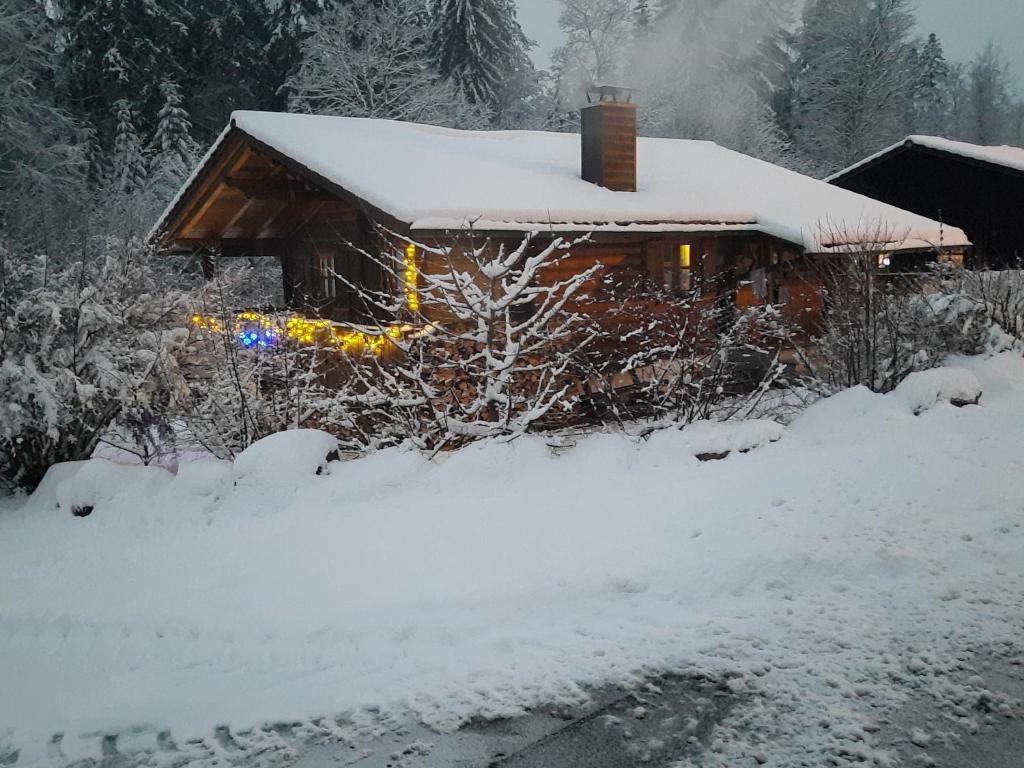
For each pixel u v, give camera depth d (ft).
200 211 47.50
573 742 11.20
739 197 51.98
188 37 104.42
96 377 25.90
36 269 26.99
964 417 25.95
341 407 26.27
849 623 14.12
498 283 36.24
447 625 14.33
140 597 16.11
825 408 27.68
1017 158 80.74
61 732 11.90
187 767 11.01
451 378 26.48
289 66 106.93
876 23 124.98
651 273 45.14
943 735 11.03
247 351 29.48
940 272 37.45
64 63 98.43
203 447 29.71
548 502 19.65
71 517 20.86
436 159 44.19
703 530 17.78
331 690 12.64
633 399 32.65
